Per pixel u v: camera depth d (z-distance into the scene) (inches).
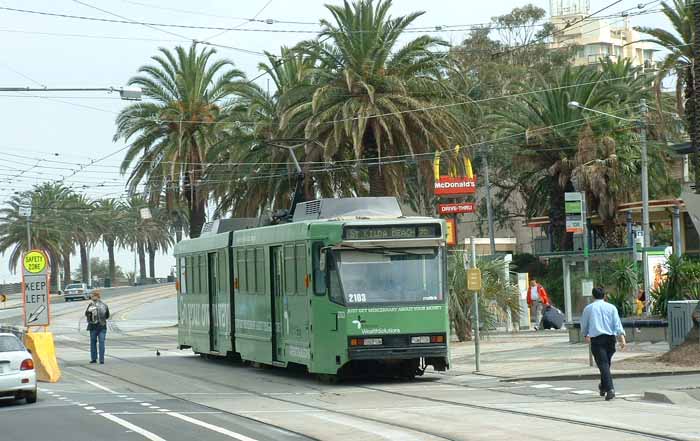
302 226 1059.9
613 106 2576.3
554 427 662.5
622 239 2541.8
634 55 6274.6
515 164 2674.7
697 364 1005.2
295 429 700.7
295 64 2164.1
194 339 1485.0
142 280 6496.1
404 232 1026.1
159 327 2714.1
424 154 1902.1
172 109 2284.7
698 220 942.4
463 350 1443.2
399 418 743.1
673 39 2003.0
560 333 1758.1
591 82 2512.3
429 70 1891.0
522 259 2851.9
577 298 2004.2
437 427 684.1
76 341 2203.5
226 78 2337.6
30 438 694.5
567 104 2305.6
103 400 959.6
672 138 2785.4
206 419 775.7
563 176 2539.4
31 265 1301.7
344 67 1870.1
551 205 2620.6
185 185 2352.4
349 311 999.0
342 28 1859.0
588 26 5871.1
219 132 2311.8
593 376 984.9
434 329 1015.0
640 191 2566.4
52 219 4650.6
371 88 1800.0
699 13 1083.3
